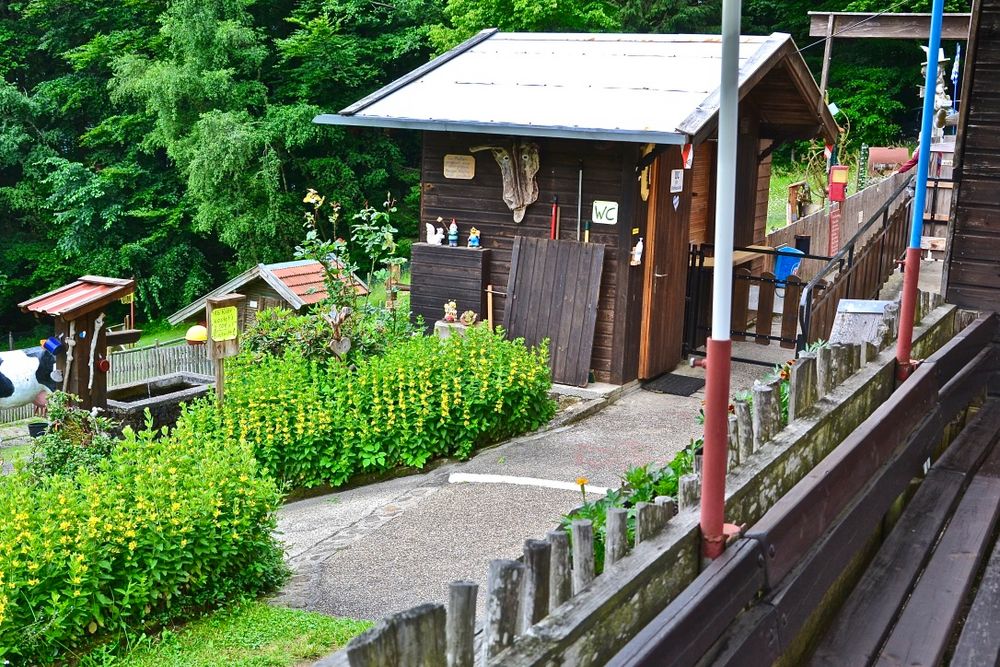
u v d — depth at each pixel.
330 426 9.52
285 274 14.24
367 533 7.98
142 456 7.01
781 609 3.58
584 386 11.42
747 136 13.28
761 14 32.28
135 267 31.75
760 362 12.22
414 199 31.98
